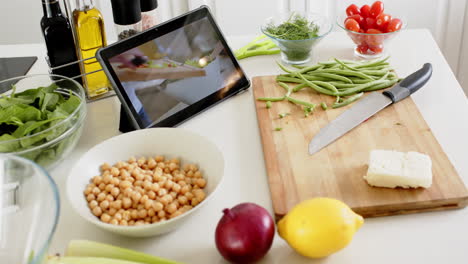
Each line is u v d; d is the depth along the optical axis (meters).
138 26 1.33
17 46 1.68
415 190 0.98
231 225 0.84
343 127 1.17
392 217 0.97
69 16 1.35
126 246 0.93
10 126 1.09
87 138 1.22
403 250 0.90
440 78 1.39
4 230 0.80
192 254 0.91
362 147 1.11
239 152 1.16
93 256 0.84
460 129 1.18
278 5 2.28
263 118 1.23
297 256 0.89
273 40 1.46
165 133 1.09
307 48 1.44
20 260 0.78
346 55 1.53
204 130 1.24
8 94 1.24
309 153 1.10
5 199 0.82
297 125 1.20
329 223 0.83
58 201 0.73
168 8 2.29
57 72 1.32
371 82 1.30
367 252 0.89
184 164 1.09
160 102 1.21
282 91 1.34
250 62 1.53
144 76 1.19
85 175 1.02
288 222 0.86
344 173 1.03
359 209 0.95
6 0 2.27
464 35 2.31
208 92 1.30
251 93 1.38
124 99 1.15
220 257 0.90
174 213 0.94
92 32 1.31
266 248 0.85
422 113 1.25
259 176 1.08
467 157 1.10
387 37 1.46
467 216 0.96
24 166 0.81
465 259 0.87
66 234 0.95
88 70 1.34
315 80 1.35
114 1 1.27
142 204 0.96
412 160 1.00
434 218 0.96
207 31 1.33
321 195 0.98
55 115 1.08
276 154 1.10
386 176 0.97
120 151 1.08
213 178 1.02
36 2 2.29
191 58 1.28
